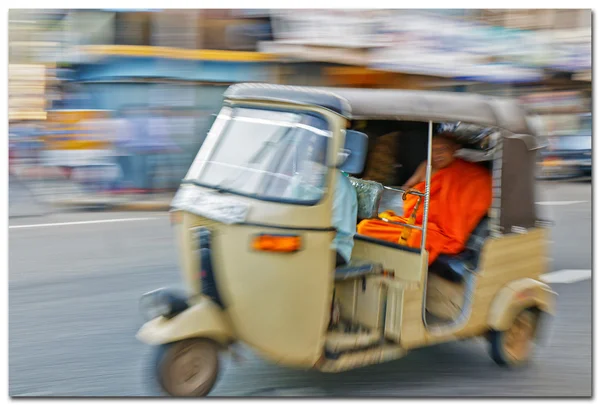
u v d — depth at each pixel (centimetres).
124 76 1025
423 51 1226
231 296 393
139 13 1028
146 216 927
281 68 1110
